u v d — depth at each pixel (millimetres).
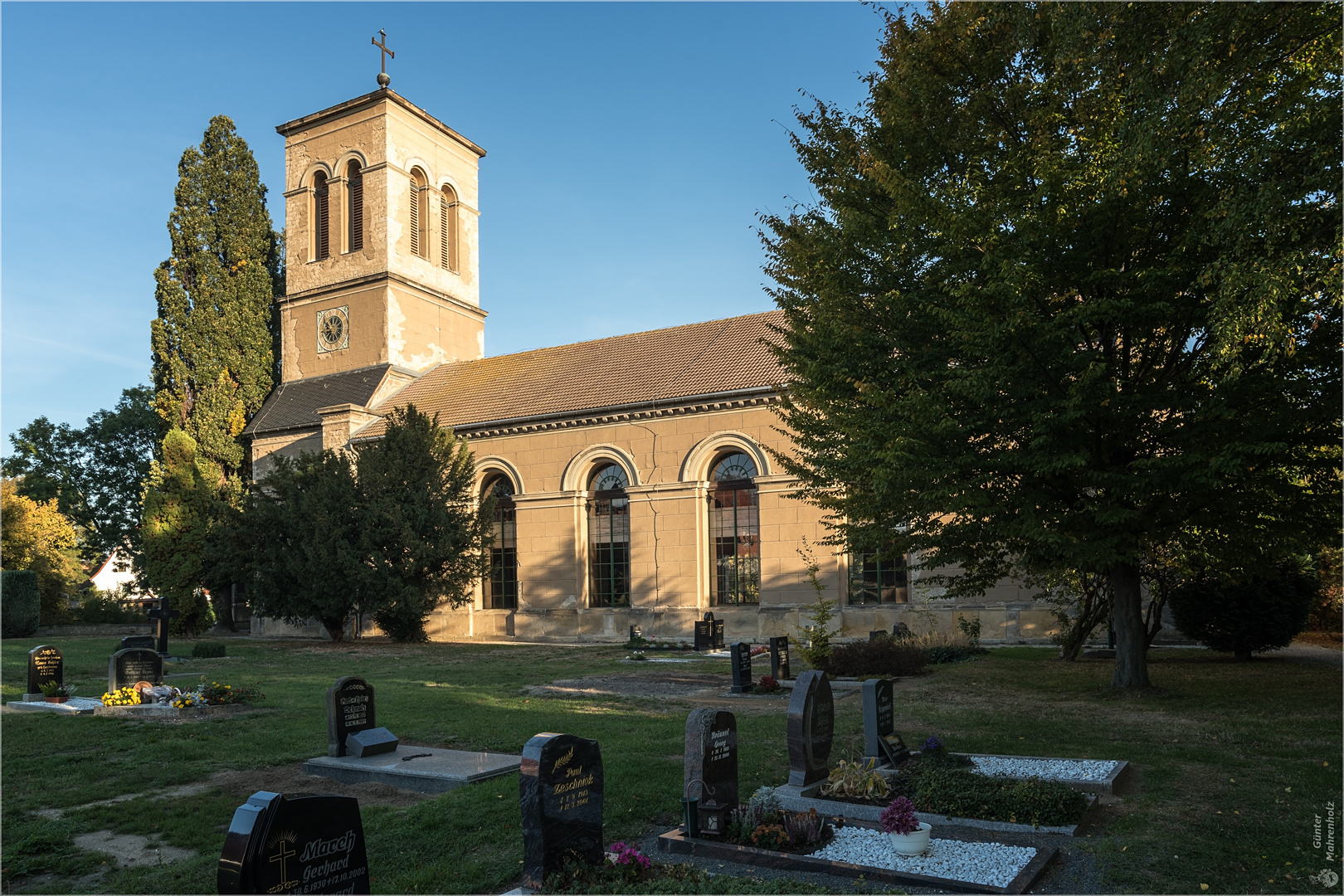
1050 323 12781
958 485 13508
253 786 10242
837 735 12391
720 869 6961
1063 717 13141
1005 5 14219
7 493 47688
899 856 6934
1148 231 13438
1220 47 11641
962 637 26203
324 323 45156
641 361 36938
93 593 55719
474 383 41281
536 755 6547
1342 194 9961
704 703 16109
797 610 29234
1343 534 13648
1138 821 7832
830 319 15461
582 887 6301
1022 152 14039
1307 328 12422
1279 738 11078
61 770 11086
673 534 32000
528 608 35062
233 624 45750
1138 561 16031
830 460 16125
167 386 46875
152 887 6914
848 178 16188
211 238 47500
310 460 34344
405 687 19016
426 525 32312
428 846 7582
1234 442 12047
